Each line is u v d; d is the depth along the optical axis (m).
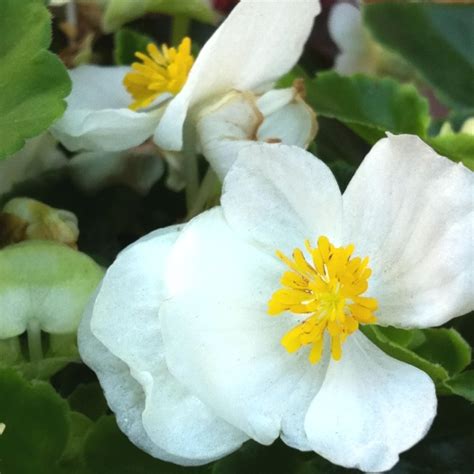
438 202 0.09
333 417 0.09
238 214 0.09
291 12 0.11
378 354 0.09
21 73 0.10
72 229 0.11
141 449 0.10
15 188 0.12
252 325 0.09
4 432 0.09
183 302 0.09
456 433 0.11
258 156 0.09
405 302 0.09
